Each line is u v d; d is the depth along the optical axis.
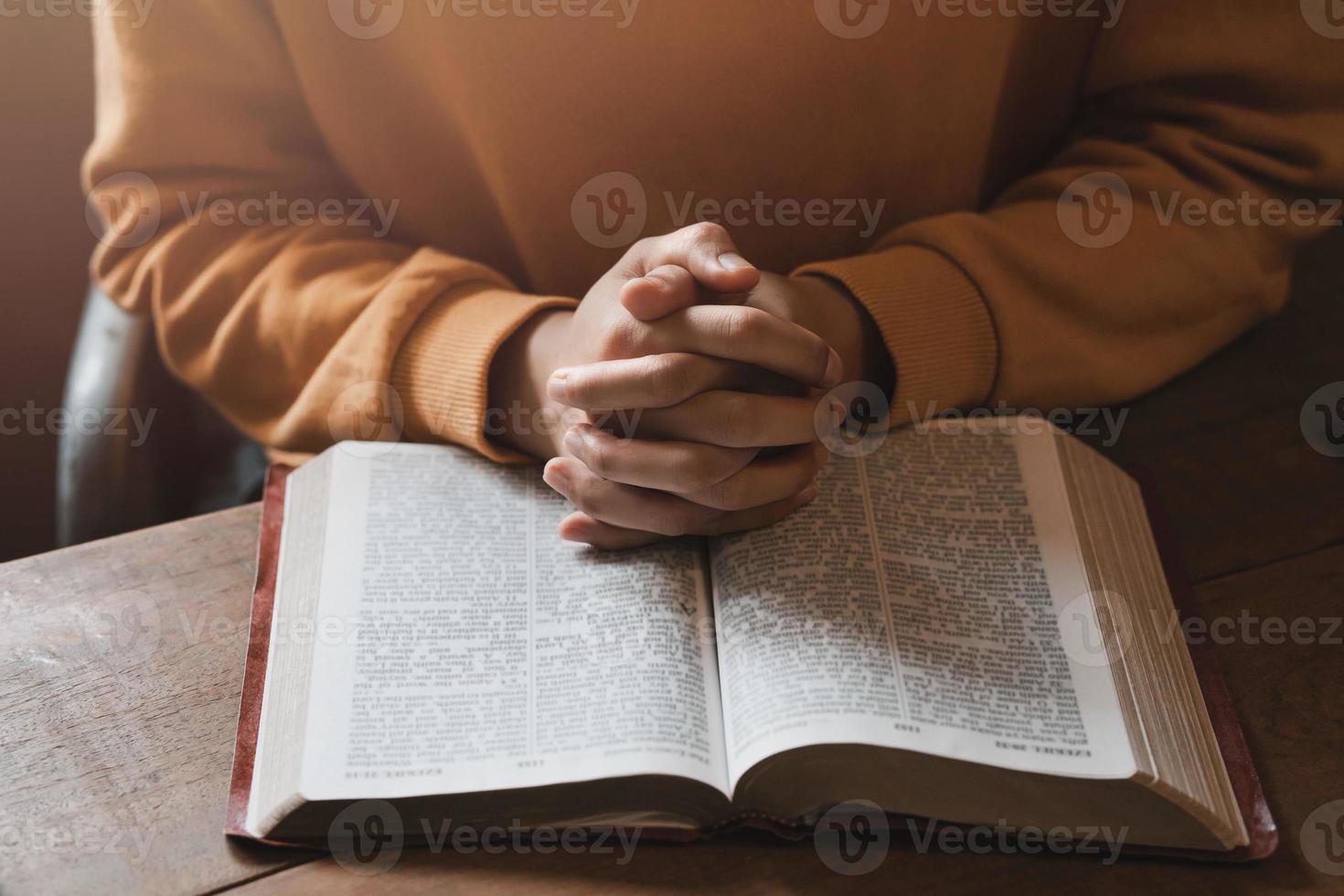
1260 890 0.45
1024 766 0.44
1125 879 0.46
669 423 0.53
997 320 0.66
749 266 0.54
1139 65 0.74
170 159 0.74
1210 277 0.70
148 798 0.48
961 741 0.45
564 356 0.60
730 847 0.47
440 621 0.51
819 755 0.45
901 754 0.45
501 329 0.62
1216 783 0.47
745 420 0.51
